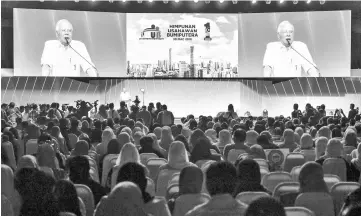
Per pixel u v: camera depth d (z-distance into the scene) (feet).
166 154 41.09
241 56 104.88
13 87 103.35
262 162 31.76
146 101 107.65
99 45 103.30
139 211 14.42
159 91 107.76
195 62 104.99
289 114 109.09
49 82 104.99
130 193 14.46
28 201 16.70
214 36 104.78
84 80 107.45
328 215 21.77
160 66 104.73
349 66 102.73
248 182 22.56
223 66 104.99
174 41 104.88
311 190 21.90
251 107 109.19
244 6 113.60
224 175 17.71
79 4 110.73
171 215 21.50
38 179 16.75
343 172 31.58
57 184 18.62
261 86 109.40
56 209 16.80
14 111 79.51
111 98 107.45
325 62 103.35
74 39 102.22
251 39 104.42
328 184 27.14
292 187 23.77
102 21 103.30
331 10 109.70
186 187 21.34
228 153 38.32
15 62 99.55
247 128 53.88
